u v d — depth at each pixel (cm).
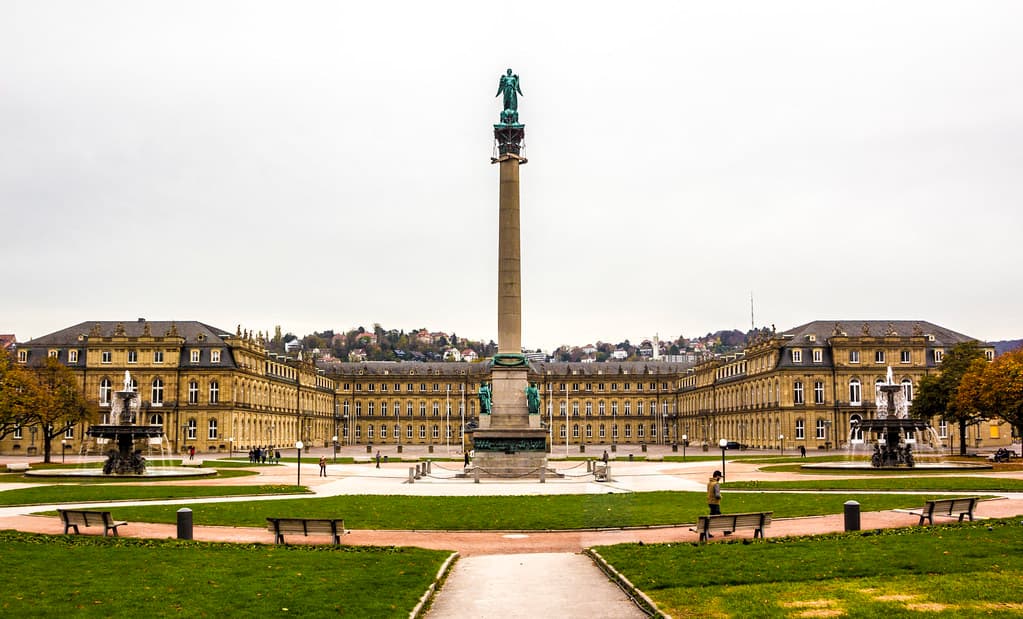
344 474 8650
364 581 2834
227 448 16200
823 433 16375
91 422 12838
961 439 11956
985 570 2873
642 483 7112
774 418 16988
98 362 16475
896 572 2867
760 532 3722
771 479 7338
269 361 18962
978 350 12662
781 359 16688
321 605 2517
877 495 5688
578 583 2920
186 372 16350
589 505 5156
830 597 2539
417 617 2461
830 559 3100
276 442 19275
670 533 4031
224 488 6588
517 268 8844
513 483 7344
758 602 2503
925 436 14188
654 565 3070
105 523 3850
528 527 4241
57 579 2856
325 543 3697
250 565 3102
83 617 2383
